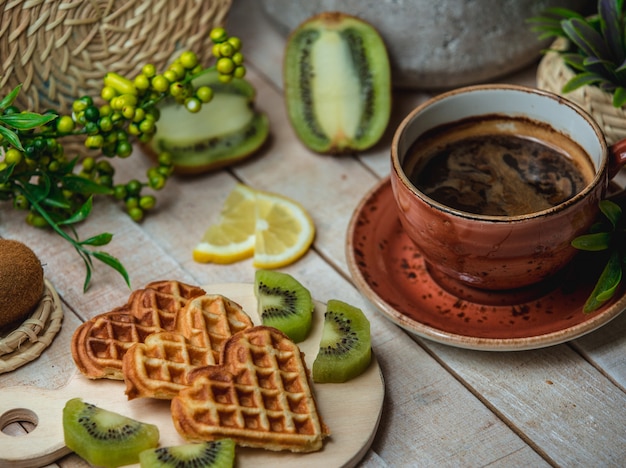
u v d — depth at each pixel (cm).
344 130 74
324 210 71
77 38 68
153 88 67
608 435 59
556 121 63
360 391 59
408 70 76
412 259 66
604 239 60
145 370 57
